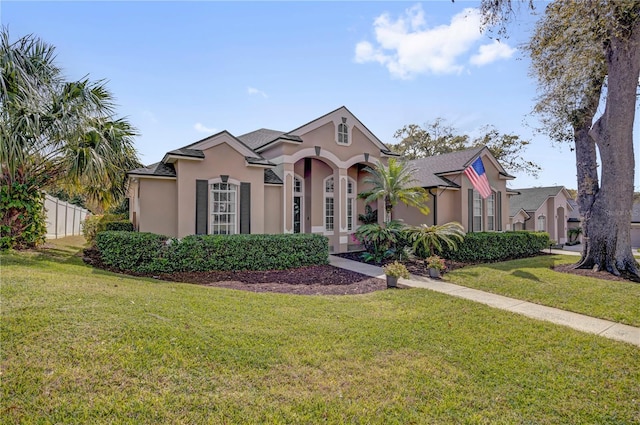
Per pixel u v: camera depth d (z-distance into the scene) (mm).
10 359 3543
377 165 14953
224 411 3133
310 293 8078
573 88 11906
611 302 7586
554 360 4598
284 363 4109
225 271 10023
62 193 26391
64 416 2900
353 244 17266
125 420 2920
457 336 5305
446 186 17156
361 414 3244
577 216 34312
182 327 4727
